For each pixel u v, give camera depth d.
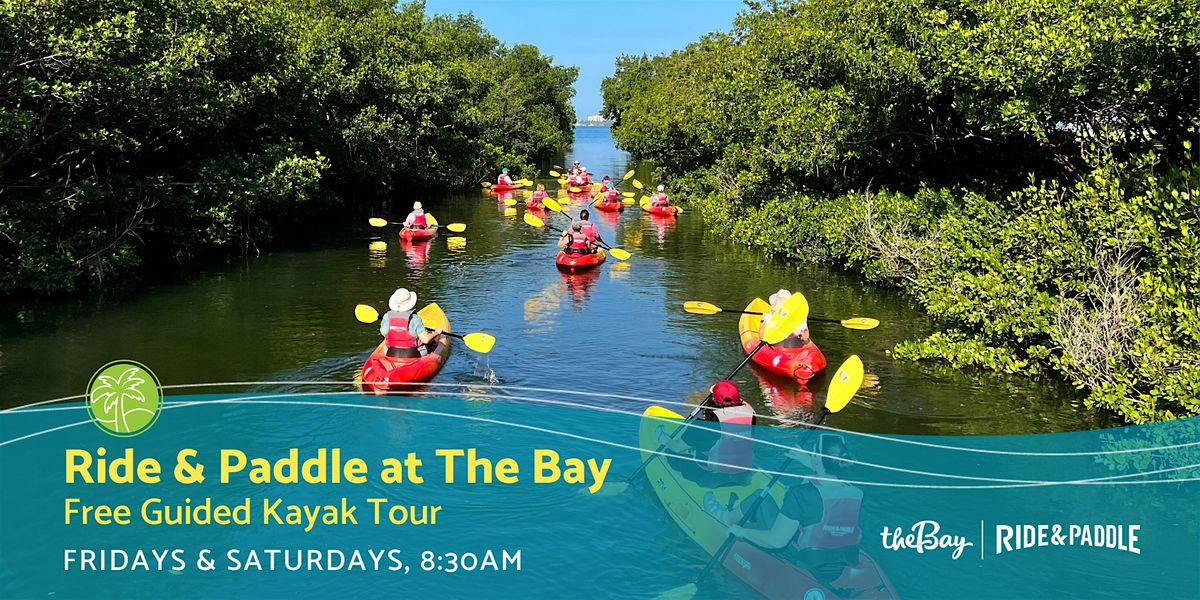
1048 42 12.45
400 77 33.97
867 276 19.12
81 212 18.83
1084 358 11.05
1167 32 11.40
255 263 21.70
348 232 27.97
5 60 15.30
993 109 14.33
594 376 12.26
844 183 23.30
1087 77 12.56
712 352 13.59
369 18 37.78
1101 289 11.87
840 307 16.80
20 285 16.53
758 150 24.48
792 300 12.27
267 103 24.17
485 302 17.30
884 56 16.94
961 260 14.86
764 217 24.17
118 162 19.73
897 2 16.67
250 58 22.41
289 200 24.59
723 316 16.12
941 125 19.22
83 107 17.31
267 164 22.42
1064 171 16.66
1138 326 10.04
